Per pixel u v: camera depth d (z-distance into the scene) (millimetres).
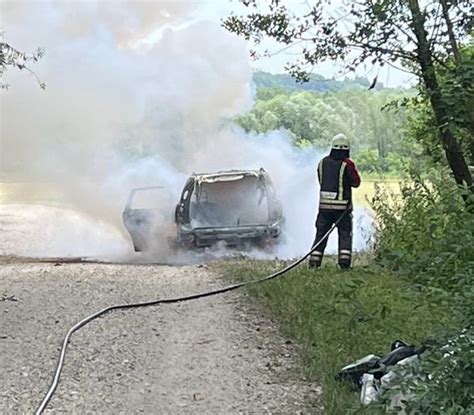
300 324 8797
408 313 7430
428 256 6172
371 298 8430
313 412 6344
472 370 4773
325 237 13102
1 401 6527
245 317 9586
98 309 9969
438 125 11422
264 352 8000
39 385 6941
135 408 6445
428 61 11547
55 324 9086
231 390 6871
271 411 6367
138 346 8227
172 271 13953
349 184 13219
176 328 9039
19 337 8438
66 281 12445
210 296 11039
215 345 8289
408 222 12367
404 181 14492
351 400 6109
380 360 6496
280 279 11766
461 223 6637
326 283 10922
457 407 4582
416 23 11430
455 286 5586
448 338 5152
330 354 7496
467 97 10258
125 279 12727
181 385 7004
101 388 6906
